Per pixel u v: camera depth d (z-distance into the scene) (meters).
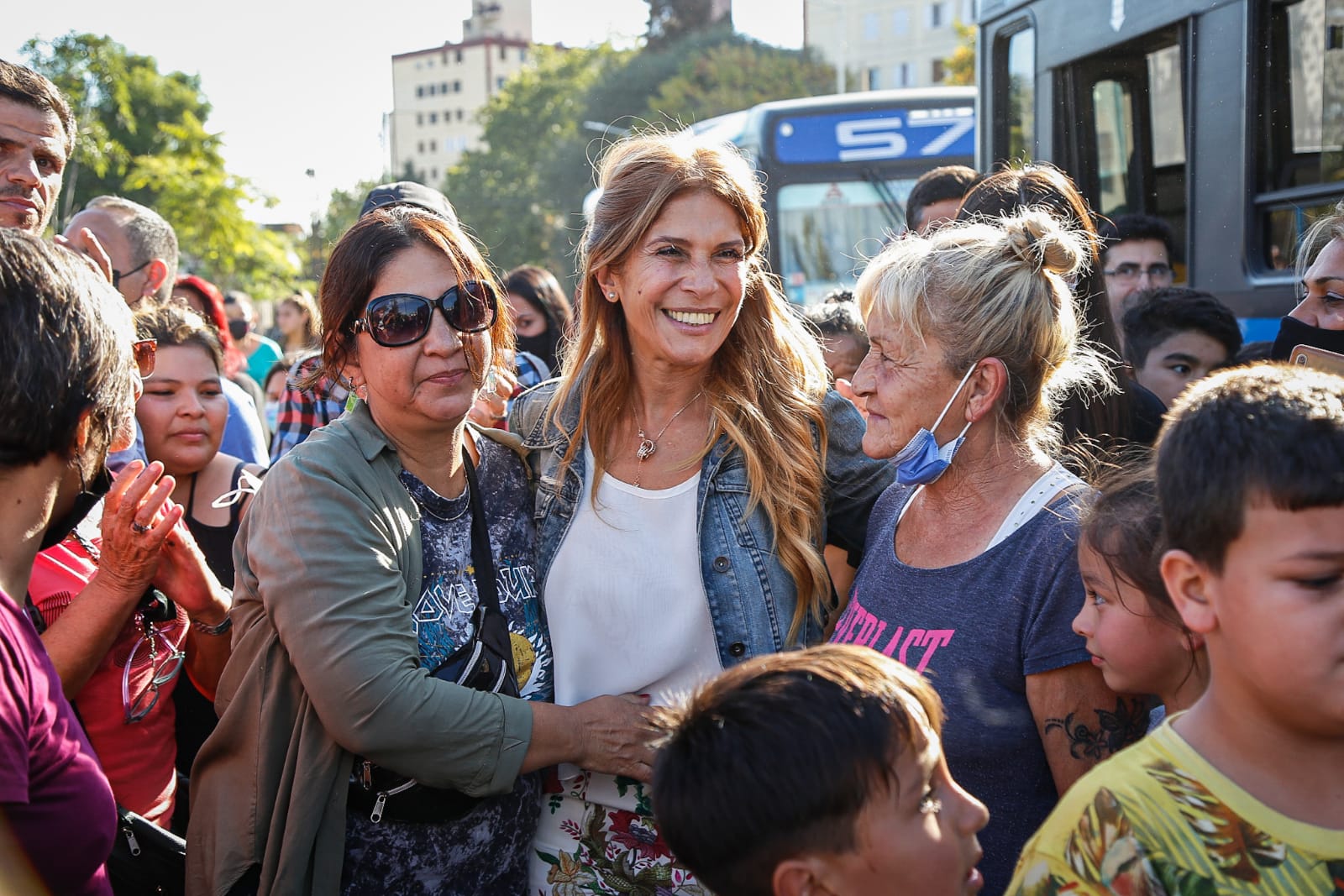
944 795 1.41
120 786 2.40
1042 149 5.68
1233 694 1.17
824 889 1.34
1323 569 1.09
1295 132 4.07
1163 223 4.53
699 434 2.32
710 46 48.66
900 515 2.14
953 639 1.88
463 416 2.09
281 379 6.94
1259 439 1.12
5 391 1.45
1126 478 1.74
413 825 2.01
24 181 3.09
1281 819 1.13
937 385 1.95
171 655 2.45
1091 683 1.78
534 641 2.22
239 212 29.12
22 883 1.38
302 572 1.90
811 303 9.58
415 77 124.56
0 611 1.40
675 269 2.18
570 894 2.21
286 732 2.01
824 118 9.75
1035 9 5.72
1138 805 1.17
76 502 1.71
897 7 50.69
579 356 2.38
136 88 33.19
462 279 2.07
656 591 2.22
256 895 2.05
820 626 2.33
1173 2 4.66
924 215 4.38
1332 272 2.69
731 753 1.35
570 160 56.81
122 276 4.07
